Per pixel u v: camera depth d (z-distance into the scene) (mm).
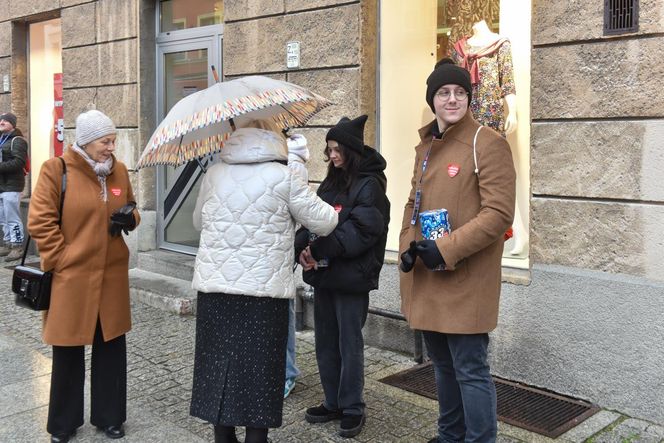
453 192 3059
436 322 3061
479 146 3004
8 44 10125
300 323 5836
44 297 3547
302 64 5785
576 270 4152
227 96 3066
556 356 4246
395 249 5535
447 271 3053
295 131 5855
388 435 3752
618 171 3975
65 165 3600
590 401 4117
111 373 3742
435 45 5426
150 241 7973
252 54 6203
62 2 8797
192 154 3604
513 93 4883
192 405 3127
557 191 4211
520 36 4852
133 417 4047
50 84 9750
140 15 7754
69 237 3590
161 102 7914
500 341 4480
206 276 3061
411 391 4402
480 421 3018
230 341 3033
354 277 3557
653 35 3814
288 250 3092
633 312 3926
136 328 5965
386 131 5551
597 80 4031
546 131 4246
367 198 3518
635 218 3920
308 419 3908
